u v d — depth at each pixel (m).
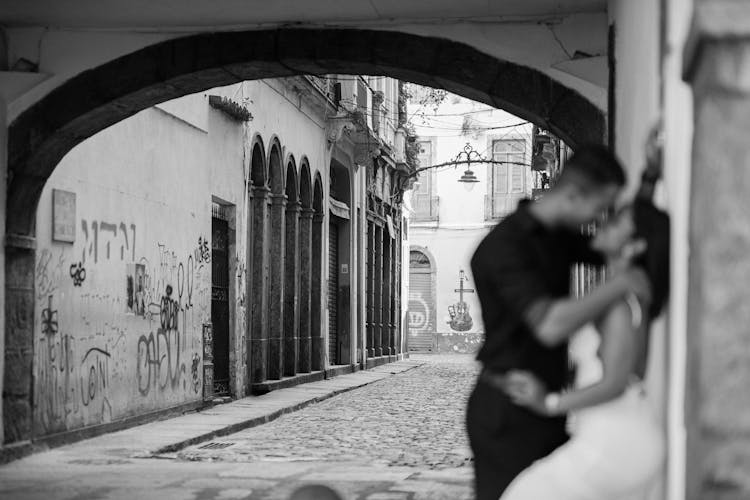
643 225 3.81
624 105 7.70
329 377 28.69
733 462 2.98
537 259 4.00
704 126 3.05
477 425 4.15
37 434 11.93
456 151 54.38
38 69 11.41
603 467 3.57
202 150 18.05
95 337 13.65
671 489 4.02
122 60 11.38
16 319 11.14
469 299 54.31
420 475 10.36
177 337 16.80
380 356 37.34
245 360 20.94
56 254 12.53
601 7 10.52
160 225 16.03
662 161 4.43
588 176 3.96
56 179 12.52
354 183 32.41
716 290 3.01
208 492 9.12
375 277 37.12
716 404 3.00
